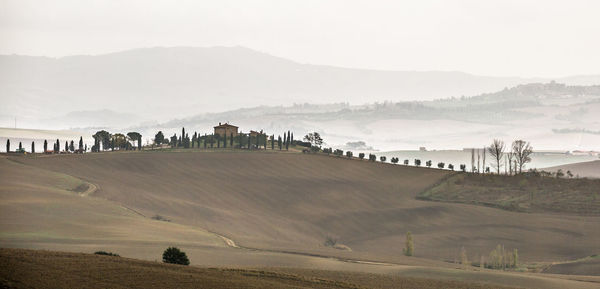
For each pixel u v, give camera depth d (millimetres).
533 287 135375
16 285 93562
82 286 96188
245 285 103312
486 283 134125
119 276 103062
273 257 160875
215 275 109562
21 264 106188
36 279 97688
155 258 150250
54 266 106188
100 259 114625
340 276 127000
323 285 110188
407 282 125812
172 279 103562
